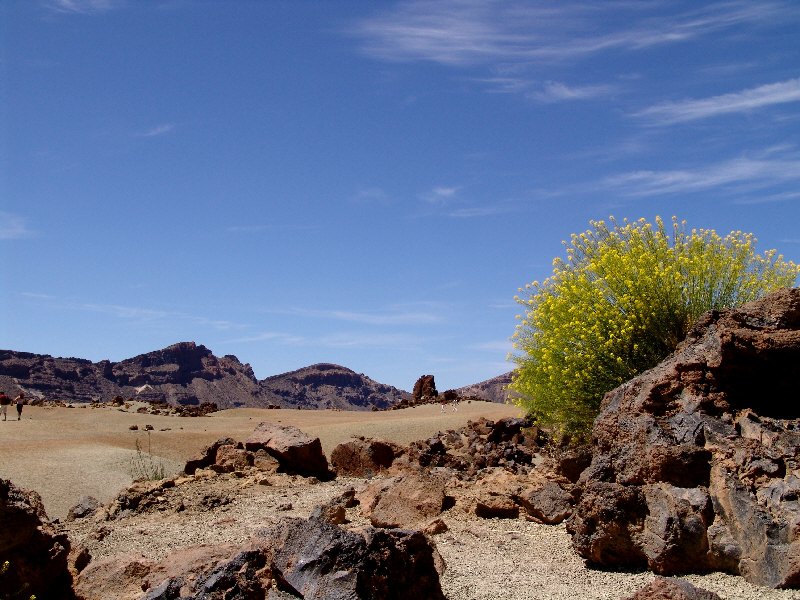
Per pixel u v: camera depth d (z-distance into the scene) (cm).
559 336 2048
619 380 1959
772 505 1052
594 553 1136
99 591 1136
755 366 1271
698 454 1159
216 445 2367
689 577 1045
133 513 1855
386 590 828
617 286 2014
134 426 4922
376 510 1559
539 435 2842
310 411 7544
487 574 1137
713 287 1967
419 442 2631
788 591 969
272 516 1688
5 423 5028
